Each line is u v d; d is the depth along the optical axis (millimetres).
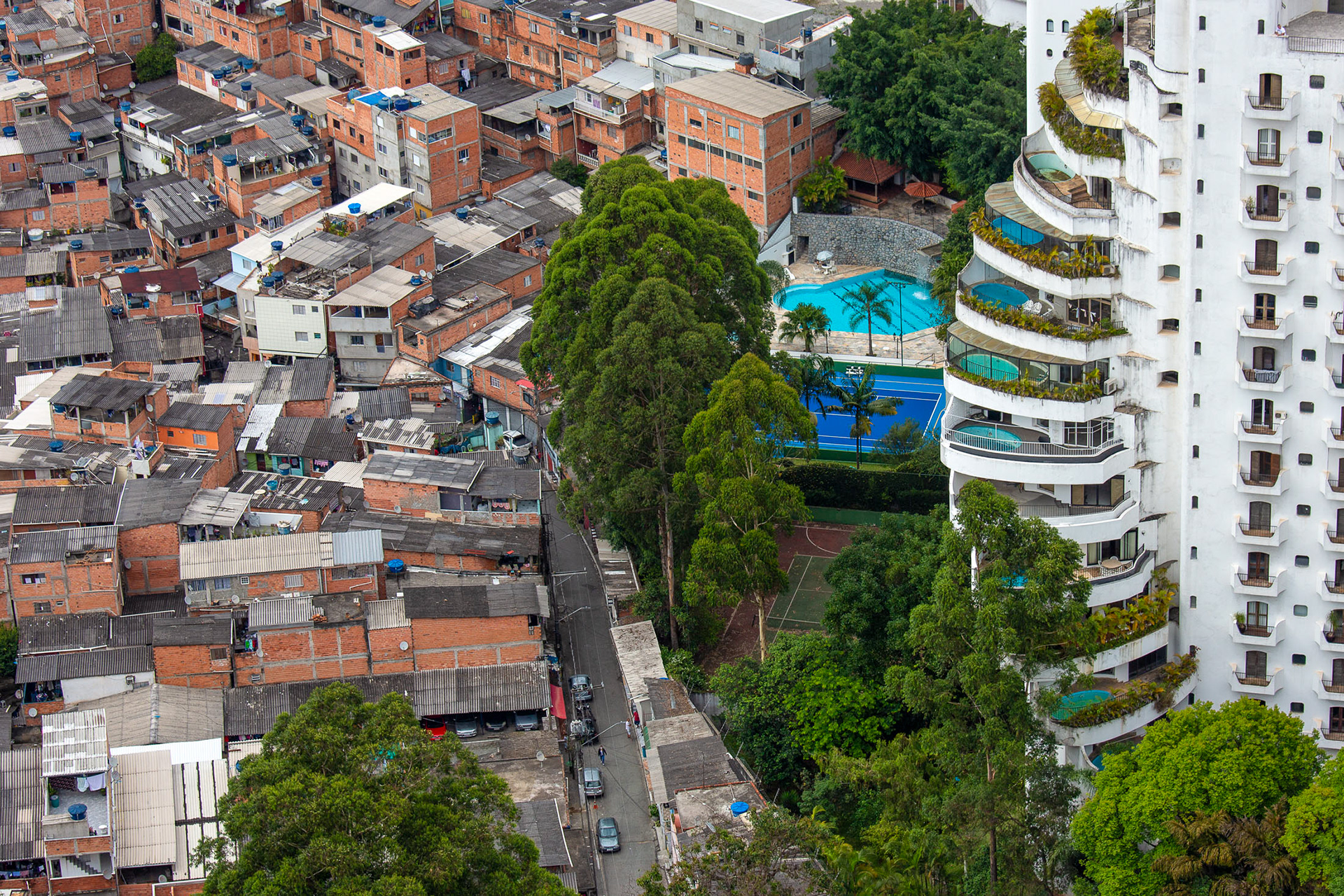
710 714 148875
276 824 102562
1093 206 125062
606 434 153250
